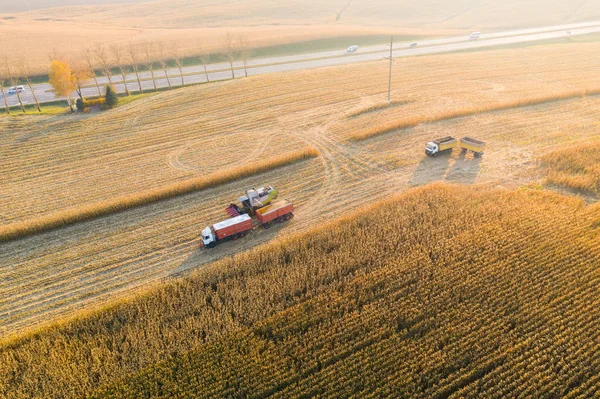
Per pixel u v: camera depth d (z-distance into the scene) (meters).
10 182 53.38
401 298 30.91
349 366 26.31
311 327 29.23
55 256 39.16
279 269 34.69
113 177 54.09
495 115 68.56
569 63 99.06
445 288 31.70
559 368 25.66
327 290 32.25
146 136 66.81
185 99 82.69
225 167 55.69
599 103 71.75
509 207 41.50
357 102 78.56
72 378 25.98
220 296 32.69
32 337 29.58
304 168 54.34
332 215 43.91
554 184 47.16
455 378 25.33
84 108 76.38
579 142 56.72
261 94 84.81
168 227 43.03
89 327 30.38
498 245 36.03
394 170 52.62
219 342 28.17
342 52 123.62
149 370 26.34
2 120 69.94
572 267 32.97
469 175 50.34
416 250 35.94
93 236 41.97
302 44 129.62
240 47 116.06
